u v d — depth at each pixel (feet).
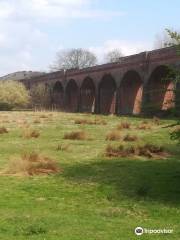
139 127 109.40
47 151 70.33
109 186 47.01
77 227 30.71
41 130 103.86
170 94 59.11
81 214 35.55
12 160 55.21
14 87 306.35
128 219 34.45
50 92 363.35
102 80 296.30
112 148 69.87
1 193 42.52
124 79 267.39
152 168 57.57
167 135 92.84
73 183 48.14
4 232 29.12
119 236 28.91
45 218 32.68
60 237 28.25
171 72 47.83
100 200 41.27
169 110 48.29
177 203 40.37
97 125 120.57
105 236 28.81
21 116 158.81
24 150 69.87
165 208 38.45
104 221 33.04
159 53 222.69
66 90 349.20
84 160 63.31
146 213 36.86
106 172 54.54
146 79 234.58
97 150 72.38
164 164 60.90
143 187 45.47
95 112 297.94
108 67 284.20
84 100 330.34
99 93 301.02
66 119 142.41
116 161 62.69
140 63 240.53
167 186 47.26
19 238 27.84
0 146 75.56
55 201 40.32
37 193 43.16
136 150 68.49
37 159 56.80
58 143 80.33
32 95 352.28
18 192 43.19
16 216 32.96
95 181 49.42
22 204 38.50
